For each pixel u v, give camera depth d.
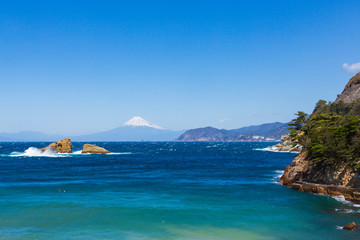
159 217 26.84
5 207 29.81
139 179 51.78
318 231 23.14
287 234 22.47
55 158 108.81
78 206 30.50
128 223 25.00
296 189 40.91
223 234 22.50
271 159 110.12
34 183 46.06
